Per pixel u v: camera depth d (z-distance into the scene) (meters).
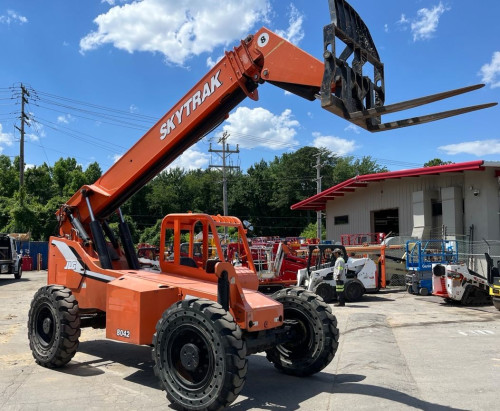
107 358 7.07
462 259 16.94
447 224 17.77
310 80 5.05
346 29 4.57
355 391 5.36
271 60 5.40
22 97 41.16
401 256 18.42
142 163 6.63
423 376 6.10
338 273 13.29
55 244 7.25
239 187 74.00
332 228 24.25
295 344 6.20
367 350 7.40
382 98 5.04
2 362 6.80
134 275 6.17
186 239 6.80
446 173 18.41
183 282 5.80
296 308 6.14
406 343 8.25
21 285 20.19
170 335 4.93
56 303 6.40
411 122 4.45
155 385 5.70
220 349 4.50
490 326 10.01
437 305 13.42
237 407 4.93
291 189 72.19
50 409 4.84
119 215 7.44
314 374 6.20
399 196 20.50
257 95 6.01
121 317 5.61
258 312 5.23
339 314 11.59
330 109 4.37
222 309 4.75
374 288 14.75
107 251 6.79
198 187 74.88
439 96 3.92
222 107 6.11
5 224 42.19
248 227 10.57
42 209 41.56
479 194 17.00
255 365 6.77
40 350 6.59
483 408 4.85
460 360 6.99
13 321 10.55
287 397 5.25
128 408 4.88
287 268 16.59
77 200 7.23
